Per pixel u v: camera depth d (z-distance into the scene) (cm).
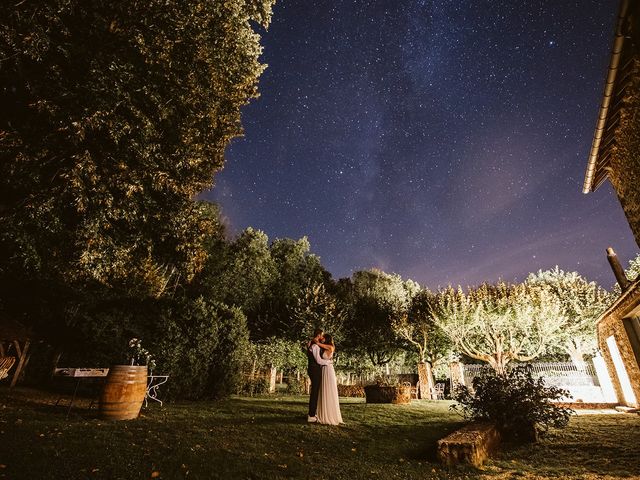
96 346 1040
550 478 508
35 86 736
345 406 1123
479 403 789
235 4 1065
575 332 2116
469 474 530
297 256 3431
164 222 982
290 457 538
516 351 1844
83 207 748
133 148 834
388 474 507
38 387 1066
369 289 3344
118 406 668
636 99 717
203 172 1129
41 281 1102
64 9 752
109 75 770
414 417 962
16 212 764
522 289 1922
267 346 2228
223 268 2812
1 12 686
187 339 1052
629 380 1274
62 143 796
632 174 864
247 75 1145
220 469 456
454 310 1880
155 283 1397
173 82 916
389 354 2680
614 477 501
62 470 394
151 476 411
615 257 1266
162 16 900
